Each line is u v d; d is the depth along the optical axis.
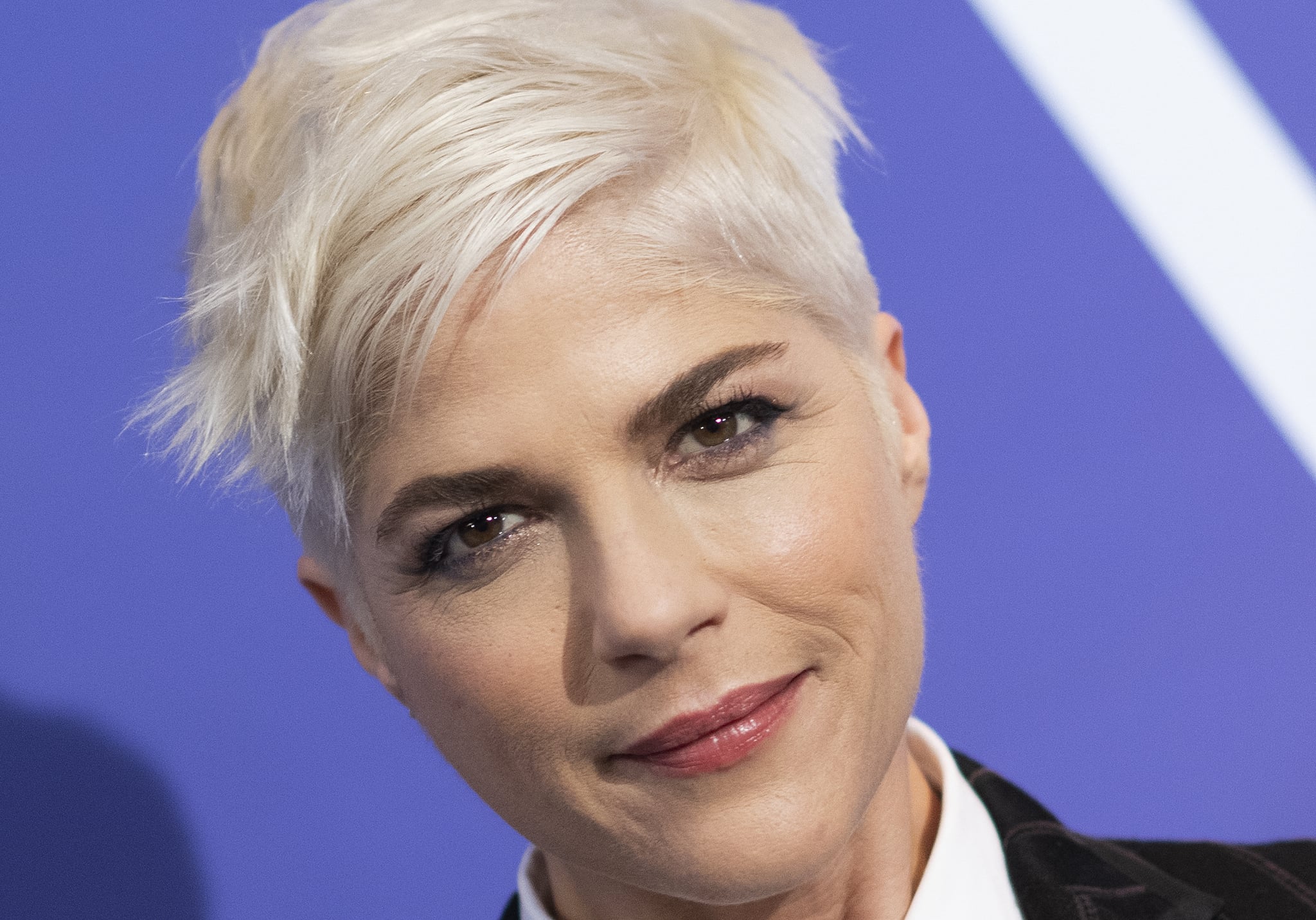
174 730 5.57
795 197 3.24
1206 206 6.60
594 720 3.00
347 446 3.04
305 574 3.91
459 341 2.81
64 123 5.62
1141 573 6.39
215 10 5.86
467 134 2.84
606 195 2.86
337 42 3.22
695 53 3.25
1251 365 6.60
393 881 5.78
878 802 3.53
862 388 3.32
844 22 6.25
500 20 3.11
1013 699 6.20
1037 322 6.39
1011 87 6.46
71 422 5.54
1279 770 6.45
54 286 5.56
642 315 2.83
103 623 5.52
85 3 5.67
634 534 2.84
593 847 3.21
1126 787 6.29
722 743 2.96
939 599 6.16
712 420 2.99
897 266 6.21
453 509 2.96
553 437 2.81
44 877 5.39
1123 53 6.58
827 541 3.02
